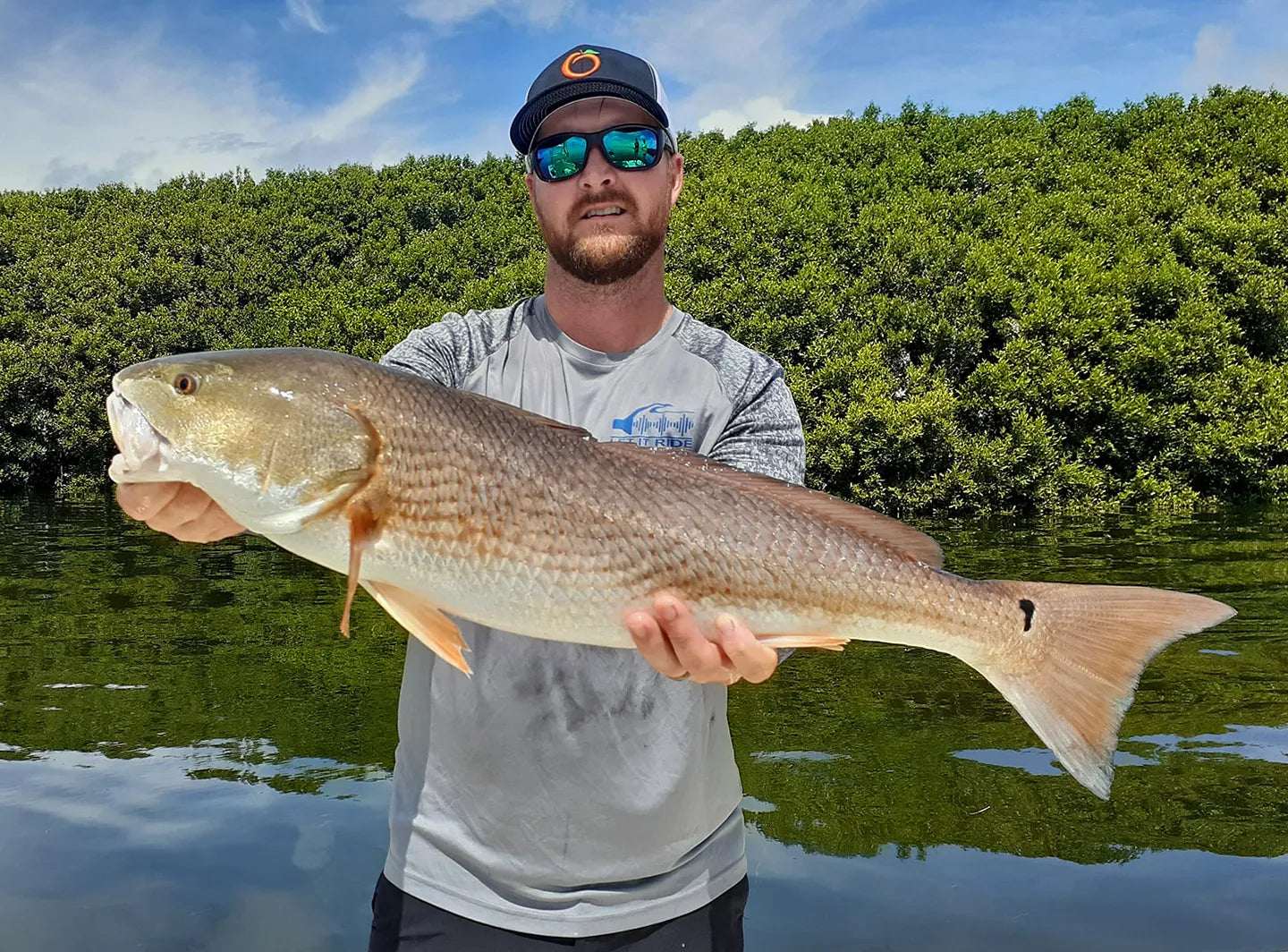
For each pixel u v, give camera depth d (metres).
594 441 0.88
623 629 0.85
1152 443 6.16
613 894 0.89
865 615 0.88
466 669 0.81
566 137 0.94
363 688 2.45
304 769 1.87
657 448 0.89
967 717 2.21
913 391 6.10
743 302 6.62
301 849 1.52
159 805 1.68
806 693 2.41
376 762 1.91
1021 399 6.06
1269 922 1.28
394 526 0.84
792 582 0.87
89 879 1.41
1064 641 0.90
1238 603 3.23
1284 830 1.58
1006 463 5.80
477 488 0.84
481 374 0.98
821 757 1.94
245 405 0.82
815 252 6.95
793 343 6.49
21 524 5.77
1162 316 6.52
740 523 0.87
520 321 1.02
